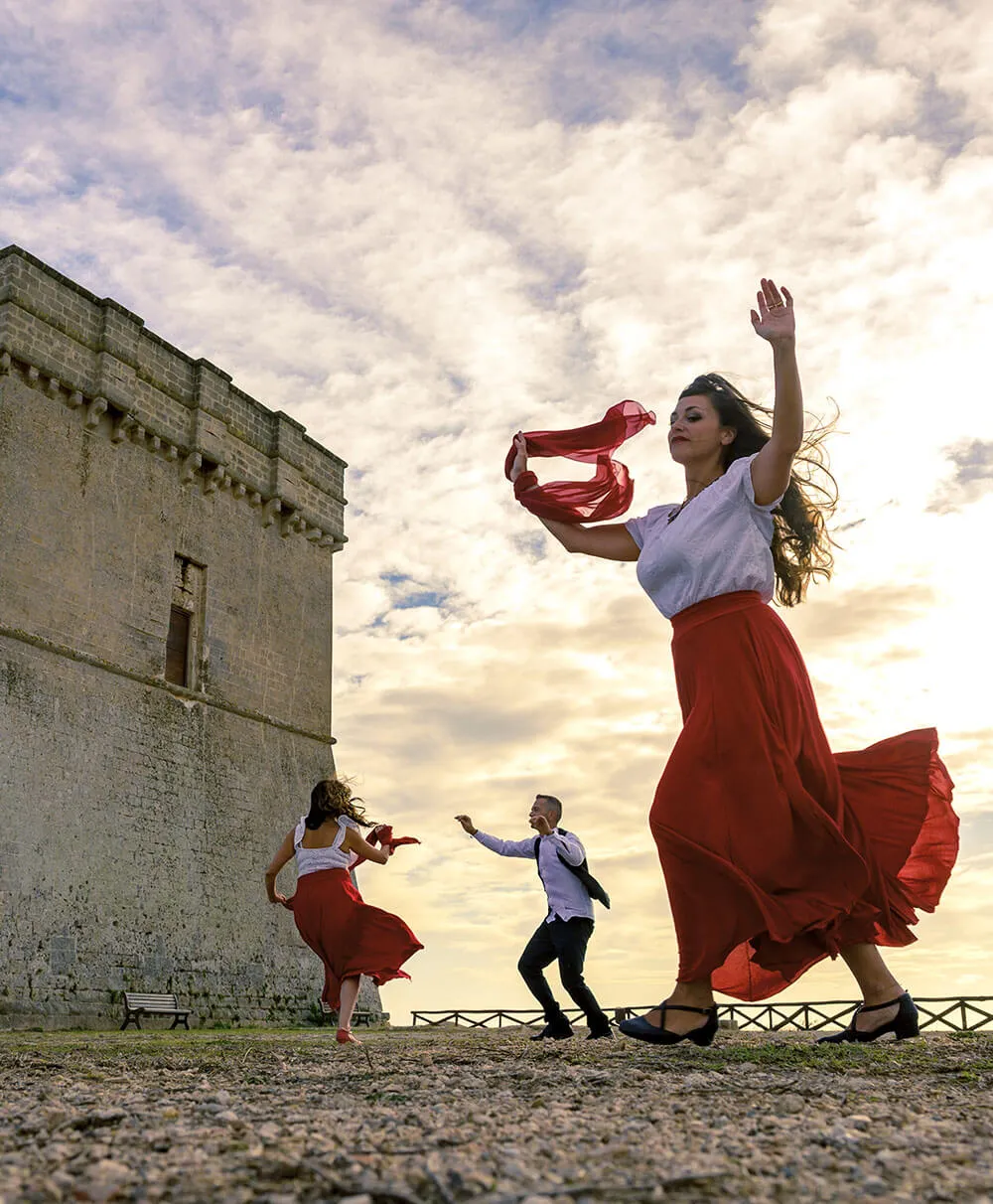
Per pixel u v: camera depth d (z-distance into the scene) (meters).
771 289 4.06
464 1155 2.09
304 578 28.19
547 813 8.73
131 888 21.08
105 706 21.59
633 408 5.07
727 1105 2.79
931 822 4.29
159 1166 2.02
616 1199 1.76
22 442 21.06
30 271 21.75
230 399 26.33
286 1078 3.99
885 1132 2.34
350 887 8.16
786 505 4.62
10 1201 1.77
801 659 4.21
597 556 4.87
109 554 22.48
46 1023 18.42
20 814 19.23
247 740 25.17
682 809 3.95
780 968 3.96
